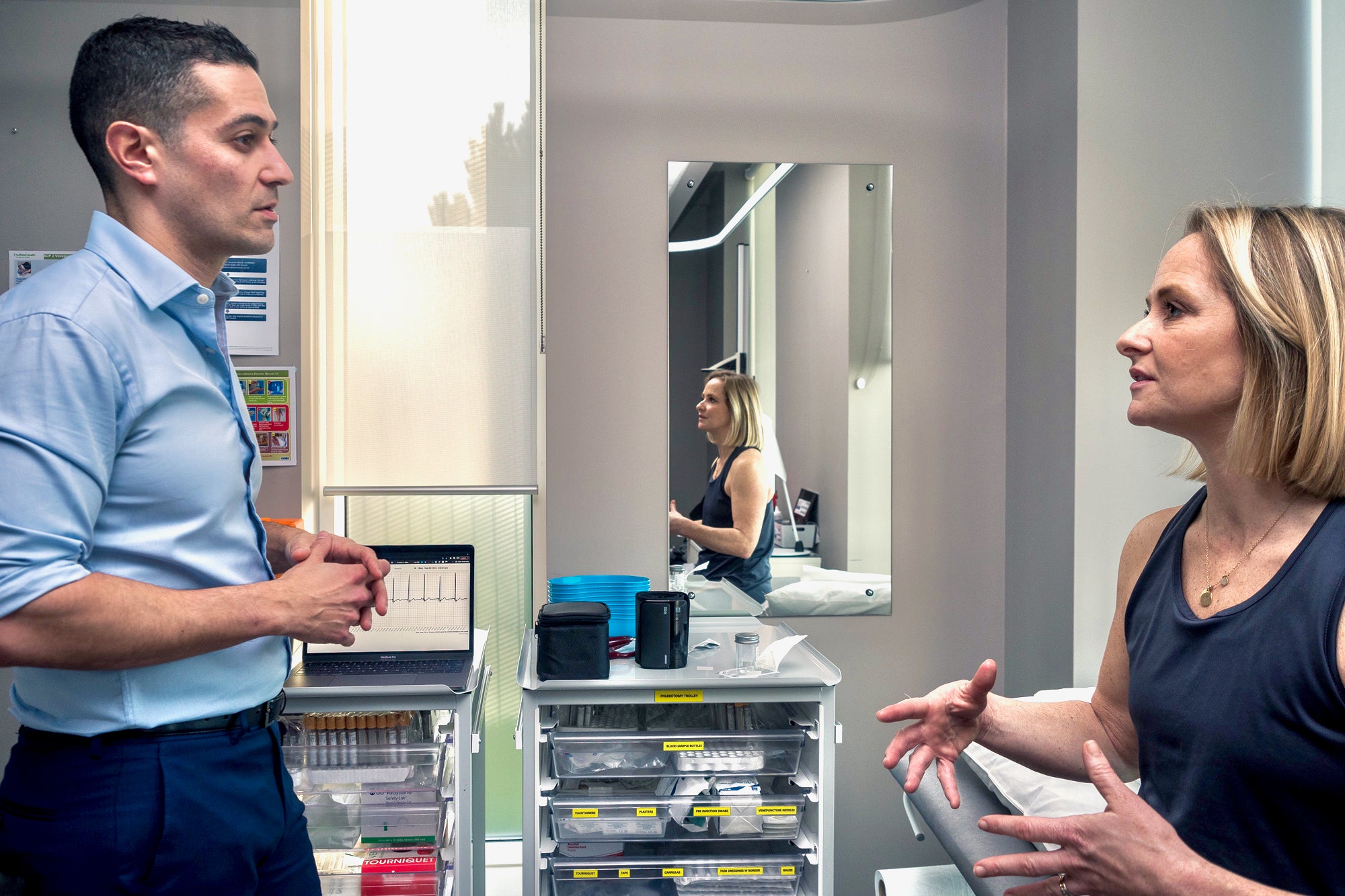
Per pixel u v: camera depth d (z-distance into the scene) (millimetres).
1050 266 2215
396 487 2090
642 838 1691
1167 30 2131
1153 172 2129
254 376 2236
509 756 2377
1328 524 765
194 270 1079
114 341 939
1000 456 2451
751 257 2371
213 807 1013
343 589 1071
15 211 2186
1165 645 868
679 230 2352
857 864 2414
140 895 968
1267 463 776
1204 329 821
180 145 1011
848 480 2400
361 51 2064
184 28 1030
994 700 1070
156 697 989
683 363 2357
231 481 1065
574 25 2320
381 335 2084
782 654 1732
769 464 2375
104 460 926
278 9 2229
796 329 2385
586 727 1719
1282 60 2172
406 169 2078
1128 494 2119
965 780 1683
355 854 1597
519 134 2094
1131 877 706
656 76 2342
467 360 2098
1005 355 2449
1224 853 790
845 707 2414
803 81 2381
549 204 2318
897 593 2426
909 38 2410
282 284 2242
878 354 2406
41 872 948
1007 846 1408
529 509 2359
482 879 1982
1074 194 2115
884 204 2400
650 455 2352
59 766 956
